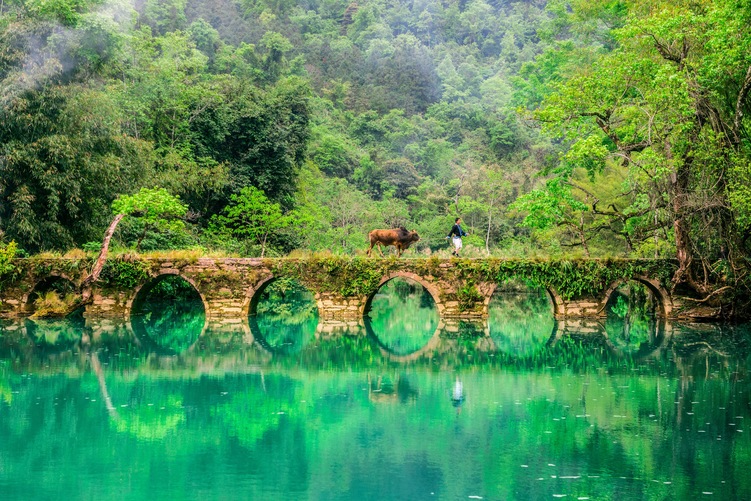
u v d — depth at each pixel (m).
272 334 25.16
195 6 78.19
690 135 23.39
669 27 22.30
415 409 14.73
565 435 12.75
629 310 33.50
